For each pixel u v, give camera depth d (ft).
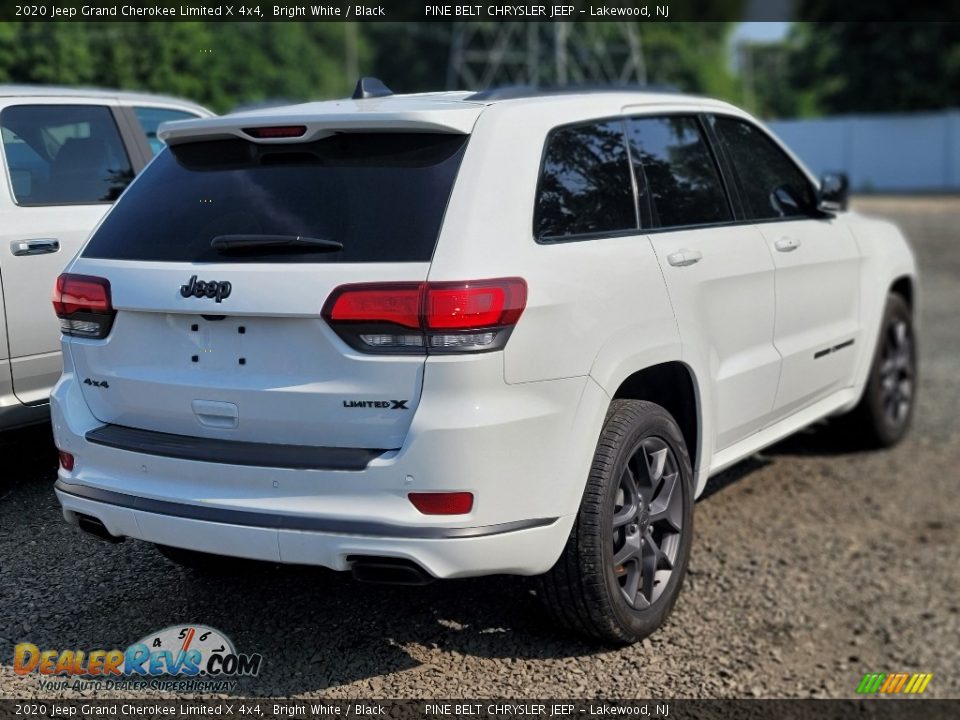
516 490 10.29
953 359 32.68
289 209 10.61
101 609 12.35
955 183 127.65
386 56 190.90
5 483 15.31
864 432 20.43
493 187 10.57
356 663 11.73
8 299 14.57
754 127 15.98
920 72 136.26
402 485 9.90
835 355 17.15
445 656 12.03
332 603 13.02
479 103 11.35
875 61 138.21
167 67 57.77
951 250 61.21
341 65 173.99
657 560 12.34
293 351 10.20
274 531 10.07
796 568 16.58
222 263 10.52
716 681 12.80
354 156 10.73
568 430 10.72
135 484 10.86
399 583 10.18
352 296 9.91
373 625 12.57
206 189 11.23
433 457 9.82
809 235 16.28
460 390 9.87
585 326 10.91
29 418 15.02
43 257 15.05
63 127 16.34
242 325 10.39
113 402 11.29
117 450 10.96
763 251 14.71
